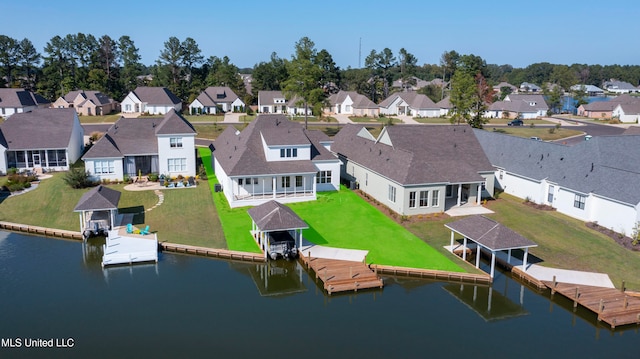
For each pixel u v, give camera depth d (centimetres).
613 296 2805
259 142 4972
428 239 3722
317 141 5388
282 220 3356
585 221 4091
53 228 3881
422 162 4359
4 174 5494
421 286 3064
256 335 2455
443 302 2855
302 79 8394
